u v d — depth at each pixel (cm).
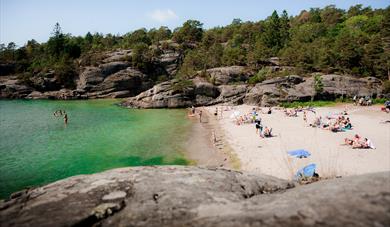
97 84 9081
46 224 454
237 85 7162
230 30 14225
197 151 3086
